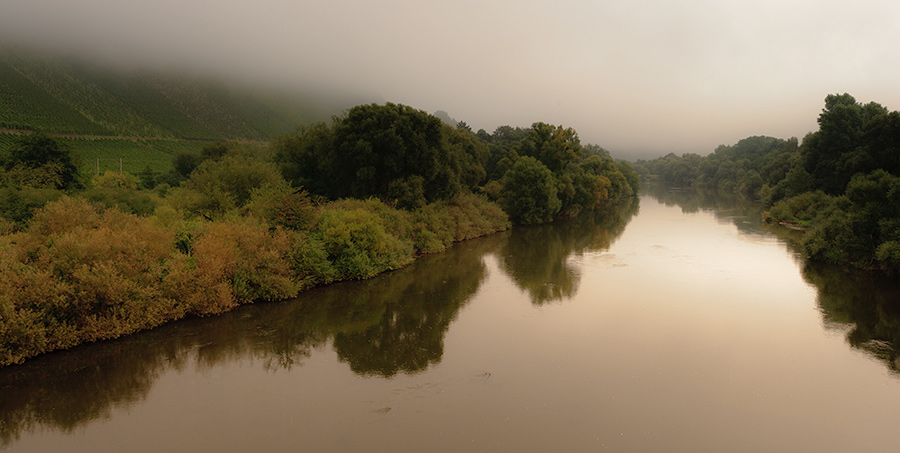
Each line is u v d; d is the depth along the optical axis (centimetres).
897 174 4588
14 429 1138
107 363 1489
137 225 1975
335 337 1778
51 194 2870
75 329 1586
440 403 1284
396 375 1455
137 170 10494
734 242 4175
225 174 3125
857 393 1363
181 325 1827
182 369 1470
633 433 1149
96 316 1634
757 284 2633
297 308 2109
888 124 4703
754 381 1435
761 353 1652
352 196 3597
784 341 1767
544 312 2109
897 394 1357
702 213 7119
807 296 2388
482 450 1071
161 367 1478
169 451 1059
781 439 1133
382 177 3691
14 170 4012
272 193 2578
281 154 4234
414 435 1129
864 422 1209
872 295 2397
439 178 4153
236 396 1311
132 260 1748
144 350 1596
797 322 1988
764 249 3791
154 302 1770
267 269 2197
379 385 1387
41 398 1275
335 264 2611
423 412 1237
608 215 6962
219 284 1969
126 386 1354
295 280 2328
